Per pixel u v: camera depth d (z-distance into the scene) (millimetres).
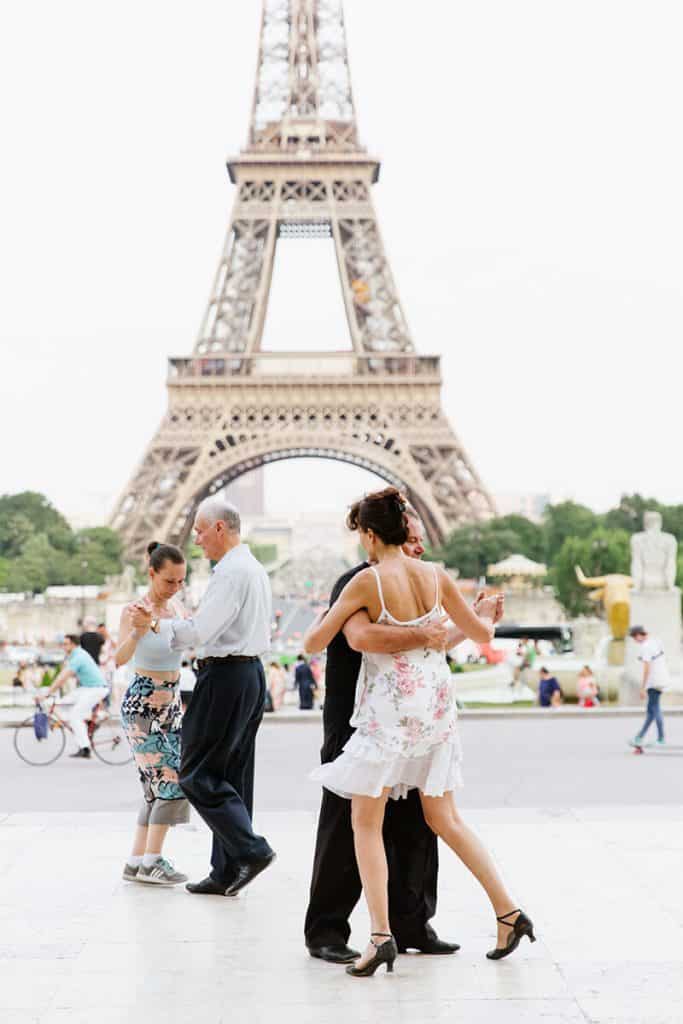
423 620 12227
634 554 57594
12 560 198625
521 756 35469
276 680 54031
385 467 133250
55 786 30125
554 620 151000
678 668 56875
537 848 18125
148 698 16250
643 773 31047
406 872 12750
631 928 13594
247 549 15906
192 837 19578
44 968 12195
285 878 16453
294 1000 11164
